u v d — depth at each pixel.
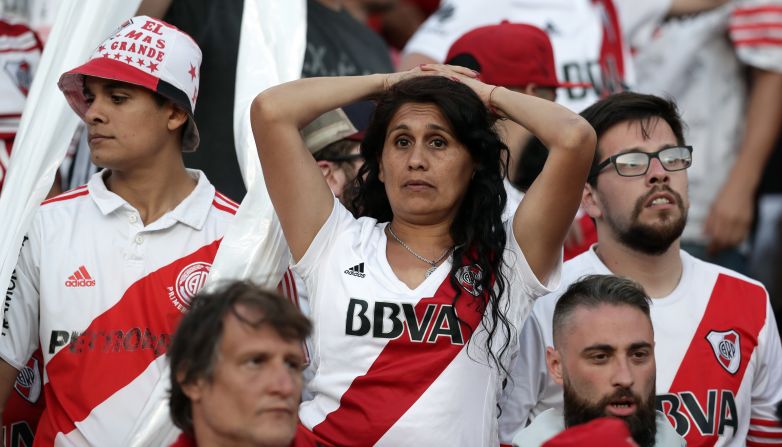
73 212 15.32
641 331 14.02
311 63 21.25
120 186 15.43
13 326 15.05
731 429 16.06
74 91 15.66
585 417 14.00
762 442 16.70
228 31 19.59
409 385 13.76
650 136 16.61
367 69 22.27
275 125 14.34
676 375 16.19
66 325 14.81
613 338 13.91
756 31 25.34
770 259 26.66
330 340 14.00
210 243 15.19
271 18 16.94
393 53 29.66
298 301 16.08
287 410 11.23
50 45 16.53
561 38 23.88
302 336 11.45
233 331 11.23
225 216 15.47
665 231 16.42
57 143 15.95
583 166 14.00
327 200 14.46
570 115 14.20
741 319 16.62
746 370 16.39
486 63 19.80
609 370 13.93
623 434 11.88
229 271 14.89
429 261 14.38
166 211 15.35
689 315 16.55
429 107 14.20
